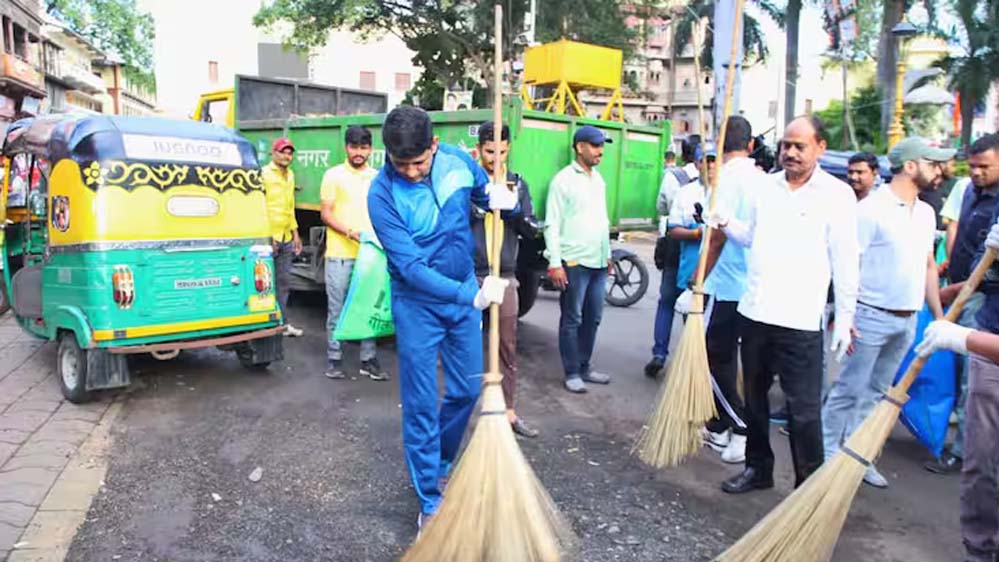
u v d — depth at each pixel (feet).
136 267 16.31
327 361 20.89
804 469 11.96
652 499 12.77
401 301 11.16
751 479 13.02
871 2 69.00
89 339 15.94
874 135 67.15
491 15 73.36
